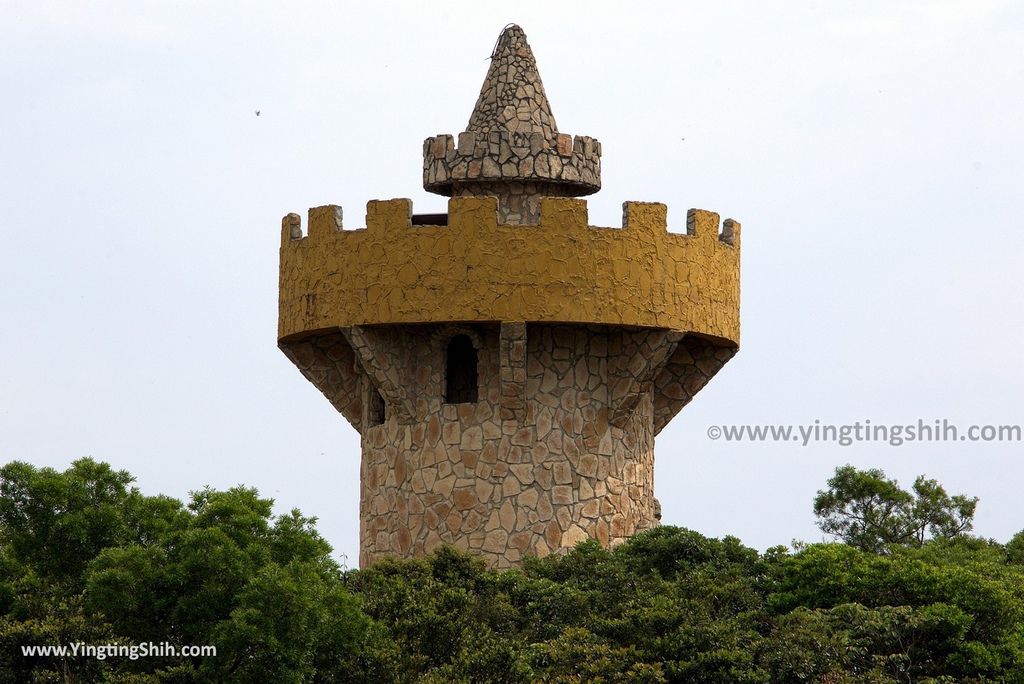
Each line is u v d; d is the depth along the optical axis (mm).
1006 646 46062
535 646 45125
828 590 48781
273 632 40250
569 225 51250
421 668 44312
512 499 52031
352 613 43000
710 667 45000
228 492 43281
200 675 40281
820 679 45625
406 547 52562
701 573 49000
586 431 52688
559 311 51000
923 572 48156
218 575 41094
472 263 51031
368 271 51750
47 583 42375
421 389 52844
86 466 44031
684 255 52438
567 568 49688
